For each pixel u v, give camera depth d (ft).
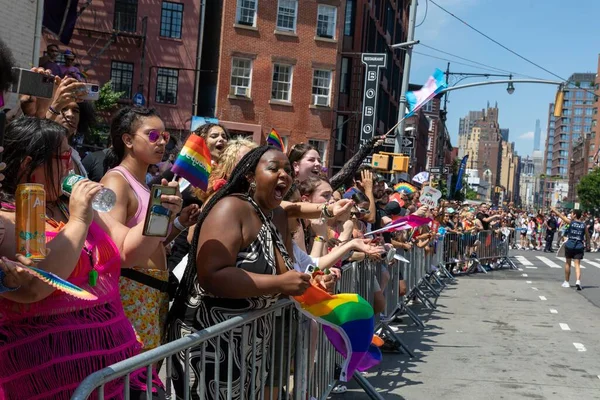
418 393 20.53
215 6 103.60
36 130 8.68
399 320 33.06
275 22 103.45
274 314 12.60
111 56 93.66
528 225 127.54
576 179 595.06
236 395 11.25
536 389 21.50
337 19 107.24
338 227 20.89
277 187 11.78
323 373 17.01
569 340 29.91
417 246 38.81
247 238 11.48
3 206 8.41
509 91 71.82
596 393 21.33
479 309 38.65
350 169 21.98
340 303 12.88
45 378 8.32
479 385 21.74
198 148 12.23
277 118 104.06
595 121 545.44
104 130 75.61
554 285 54.34
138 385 9.04
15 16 43.70
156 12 95.76
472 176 399.03
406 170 52.31
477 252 65.51
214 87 102.58
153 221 9.66
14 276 7.64
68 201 9.47
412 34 58.54
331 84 107.14
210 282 11.03
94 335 8.83
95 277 9.02
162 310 12.16
